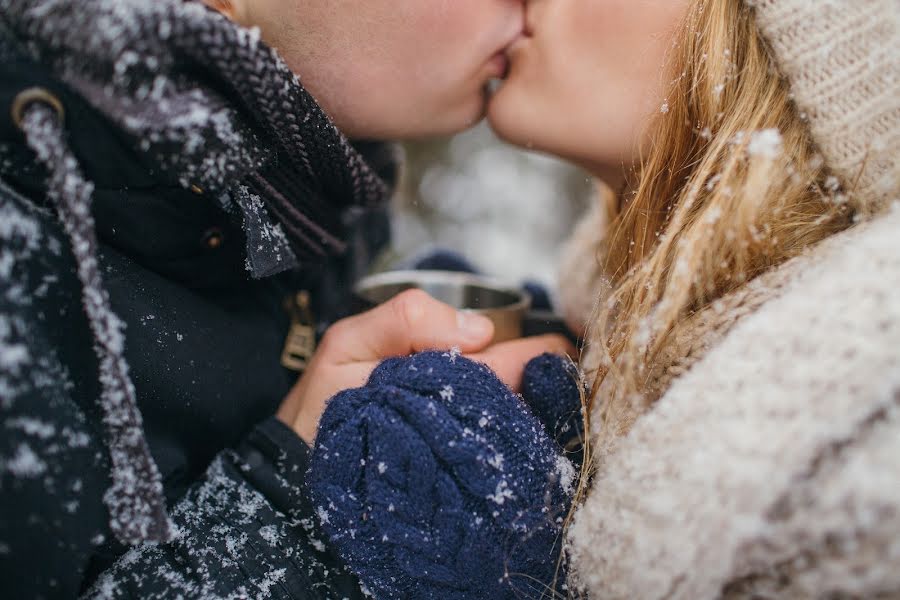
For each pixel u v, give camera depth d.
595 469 0.60
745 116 0.64
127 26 0.48
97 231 0.60
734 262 0.62
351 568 0.57
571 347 0.79
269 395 0.78
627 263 0.74
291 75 0.60
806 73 0.60
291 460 0.67
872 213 0.62
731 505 0.42
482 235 2.59
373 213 1.18
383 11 0.70
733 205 0.61
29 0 0.48
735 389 0.47
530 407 0.66
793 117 0.64
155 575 0.58
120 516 0.54
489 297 0.94
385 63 0.73
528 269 2.50
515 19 0.77
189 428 0.67
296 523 0.64
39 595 0.51
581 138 0.74
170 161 0.55
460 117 0.83
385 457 0.55
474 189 2.62
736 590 0.44
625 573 0.48
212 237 0.68
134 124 0.49
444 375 0.58
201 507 0.64
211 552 0.60
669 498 0.46
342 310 0.99
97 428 0.56
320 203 0.80
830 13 0.59
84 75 0.49
